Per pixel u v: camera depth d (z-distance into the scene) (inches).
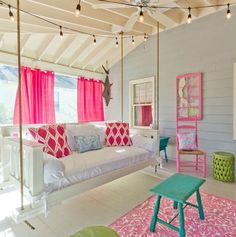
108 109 233.6
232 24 136.9
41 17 122.3
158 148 141.2
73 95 218.8
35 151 78.3
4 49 158.4
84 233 49.9
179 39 165.2
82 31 152.2
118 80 220.7
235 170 137.0
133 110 205.6
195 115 157.2
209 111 150.2
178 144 148.2
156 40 181.9
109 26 159.6
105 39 183.0
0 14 113.8
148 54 189.3
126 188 119.0
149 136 144.4
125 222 83.7
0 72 171.3
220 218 85.4
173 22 154.2
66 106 214.1
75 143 127.9
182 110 164.7
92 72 221.8
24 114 166.2
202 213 84.7
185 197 69.7
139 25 168.9
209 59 148.8
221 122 144.5
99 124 157.2
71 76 207.5
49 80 185.5
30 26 134.9
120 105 219.5
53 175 82.7
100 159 107.0
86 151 125.6
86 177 97.0
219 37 143.3
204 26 150.3
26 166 83.6
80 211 93.3
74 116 220.2
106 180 106.3
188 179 85.8
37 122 174.4
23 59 167.5
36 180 78.8
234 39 136.4
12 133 124.3
